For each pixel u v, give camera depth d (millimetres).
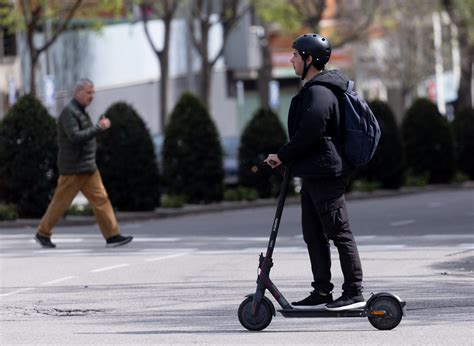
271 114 71812
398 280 29703
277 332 21969
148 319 24297
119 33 124125
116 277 32000
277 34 150250
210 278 31203
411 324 22625
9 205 55906
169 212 61875
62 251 40156
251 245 41094
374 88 163750
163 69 98500
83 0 88562
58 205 41219
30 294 28938
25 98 56438
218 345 20672
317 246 22516
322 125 21781
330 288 22516
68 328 23359
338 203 22094
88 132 40312
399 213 57375
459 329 21984
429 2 124875
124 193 60281
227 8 102812
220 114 146000
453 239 41812
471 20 115000
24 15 80375
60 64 114125
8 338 22219
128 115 60594
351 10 124188
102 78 120688
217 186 67188
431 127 87750
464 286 28406
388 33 149375
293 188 73000
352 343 20547
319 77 22125
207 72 102750
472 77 122812
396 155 80688
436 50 148875
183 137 66750
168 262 35562
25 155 55969
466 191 82500
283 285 29172
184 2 104500
